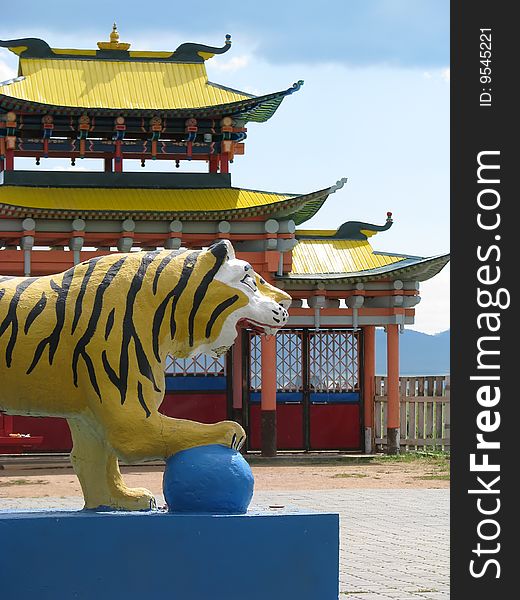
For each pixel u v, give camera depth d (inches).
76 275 524.7
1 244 1536.7
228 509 498.9
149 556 488.4
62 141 1558.8
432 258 1582.2
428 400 1697.8
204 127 1584.6
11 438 1497.3
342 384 1699.1
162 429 506.6
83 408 520.4
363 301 1626.5
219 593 490.9
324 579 498.6
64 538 485.4
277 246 1489.9
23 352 511.5
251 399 1660.9
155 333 518.9
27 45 1617.9
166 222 1481.3
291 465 1514.5
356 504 1072.2
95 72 1620.3
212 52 1665.8
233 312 527.5
